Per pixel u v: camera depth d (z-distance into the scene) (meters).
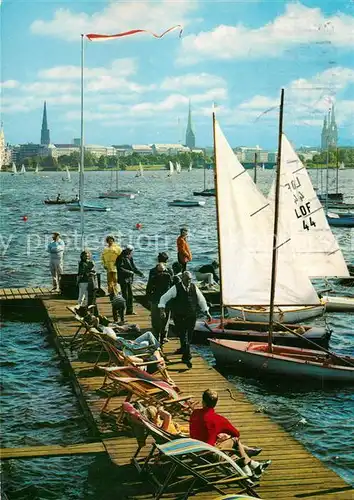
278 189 17.14
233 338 19.03
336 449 12.20
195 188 152.75
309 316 22.97
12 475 10.35
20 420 13.30
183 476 9.76
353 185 119.06
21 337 20.30
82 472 10.43
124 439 11.30
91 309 18.48
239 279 18.86
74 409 13.95
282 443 11.06
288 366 16.09
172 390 11.98
